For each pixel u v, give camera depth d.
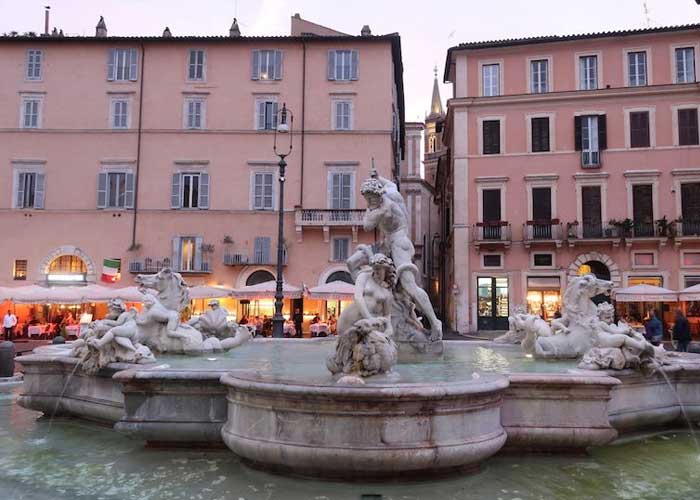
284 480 5.00
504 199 38.00
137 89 38.88
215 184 38.25
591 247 36.41
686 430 7.06
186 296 9.30
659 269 35.34
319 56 38.91
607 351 6.39
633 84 37.00
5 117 38.75
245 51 39.03
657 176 36.09
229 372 5.70
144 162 38.47
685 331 20.22
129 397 5.91
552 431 5.59
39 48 39.12
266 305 36.91
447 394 4.77
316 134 38.34
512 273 37.47
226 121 38.62
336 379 5.25
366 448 4.66
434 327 8.37
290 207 37.88
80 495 4.82
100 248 37.84
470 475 5.18
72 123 38.72
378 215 8.66
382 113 38.38
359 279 7.12
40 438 6.76
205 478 5.19
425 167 89.62
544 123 37.88
